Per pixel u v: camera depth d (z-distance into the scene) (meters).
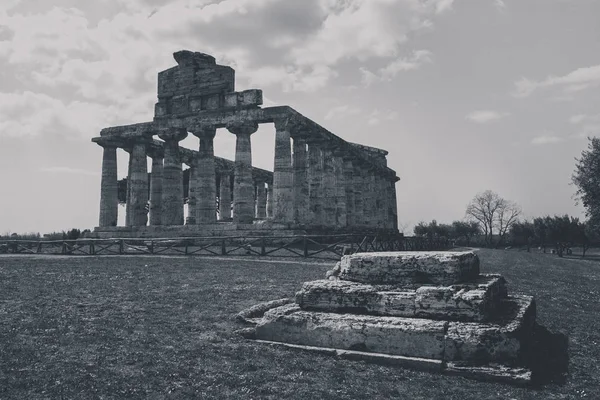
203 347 9.98
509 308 10.73
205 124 40.75
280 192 37.66
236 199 39.22
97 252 32.78
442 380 8.62
